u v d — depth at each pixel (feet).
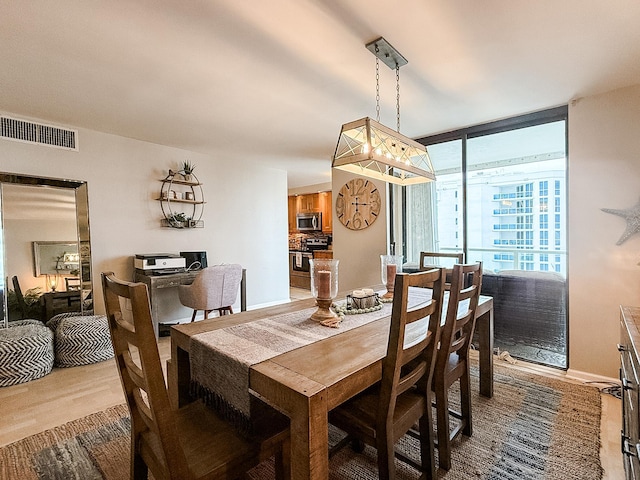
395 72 7.41
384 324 5.64
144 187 12.98
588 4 5.18
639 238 8.09
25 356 8.62
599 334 8.61
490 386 7.74
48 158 10.70
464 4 5.17
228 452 3.73
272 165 17.47
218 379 4.33
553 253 10.14
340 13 5.37
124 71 7.26
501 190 11.10
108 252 12.05
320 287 5.85
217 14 5.37
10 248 10.20
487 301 7.40
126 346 3.98
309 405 3.20
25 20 5.44
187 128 11.35
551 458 5.68
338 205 15.20
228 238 15.90
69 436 6.38
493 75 7.57
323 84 8.00
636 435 3.83
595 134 8.61
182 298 12.34
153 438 4.03
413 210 13.10
